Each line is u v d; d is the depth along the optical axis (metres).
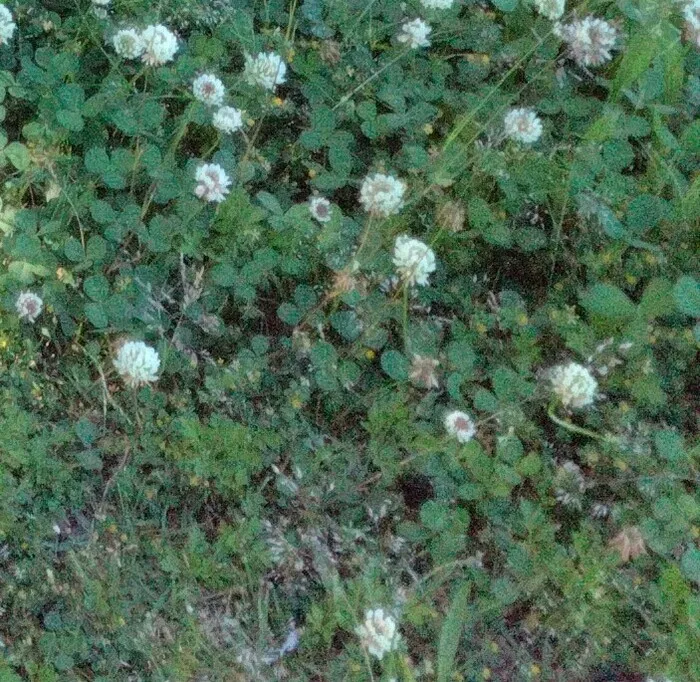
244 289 0.52
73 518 0.48
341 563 0.48
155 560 0.47
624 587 0.46
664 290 0.51
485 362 0.53
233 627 0.45
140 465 0.49
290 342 0.52
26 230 0.51
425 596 0.46
